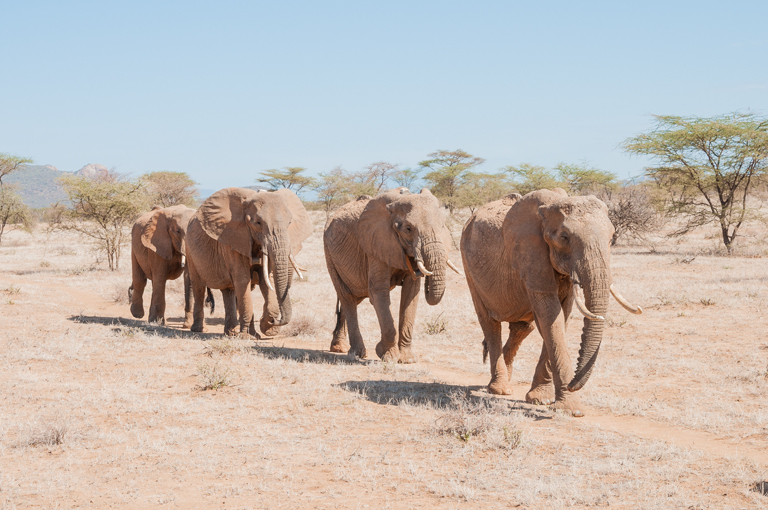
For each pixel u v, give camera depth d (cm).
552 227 772
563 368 802
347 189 6556
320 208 6981
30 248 4897
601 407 885
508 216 840
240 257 1433
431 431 745
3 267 3462
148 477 631
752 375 1004
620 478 606
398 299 2039
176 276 1898
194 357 1191
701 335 1355
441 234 1125
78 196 3325
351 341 1294
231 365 1112
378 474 625
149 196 3681
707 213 3528
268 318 1387
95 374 1064
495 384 955
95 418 827
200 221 1421
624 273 2522
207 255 1486
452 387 986
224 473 637
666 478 602
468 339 1484
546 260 795
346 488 595
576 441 720
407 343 1228
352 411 848
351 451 696
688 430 771
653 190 4044
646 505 539
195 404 887
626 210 4041
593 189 5400
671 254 3325
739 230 4831
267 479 622
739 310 1596
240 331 1449
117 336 1394
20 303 1923
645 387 988
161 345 1312
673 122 3659
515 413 810
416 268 1148
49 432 726
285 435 754
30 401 895
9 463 669
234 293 1540
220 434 759
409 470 636
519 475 615
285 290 1359
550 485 581
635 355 1220
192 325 1609
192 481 620
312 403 878
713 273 2428
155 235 1753
